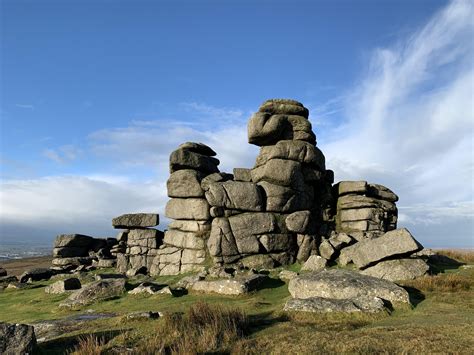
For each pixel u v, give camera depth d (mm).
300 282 17125
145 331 12508
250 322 13531
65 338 12633
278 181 33250
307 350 10008
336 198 37312
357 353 9617
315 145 36906
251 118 35438
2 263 80500
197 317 12906
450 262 26812
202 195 33250
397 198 37656
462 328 11148
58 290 26469
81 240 45375
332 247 29625
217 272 25344
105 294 22500
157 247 36781
